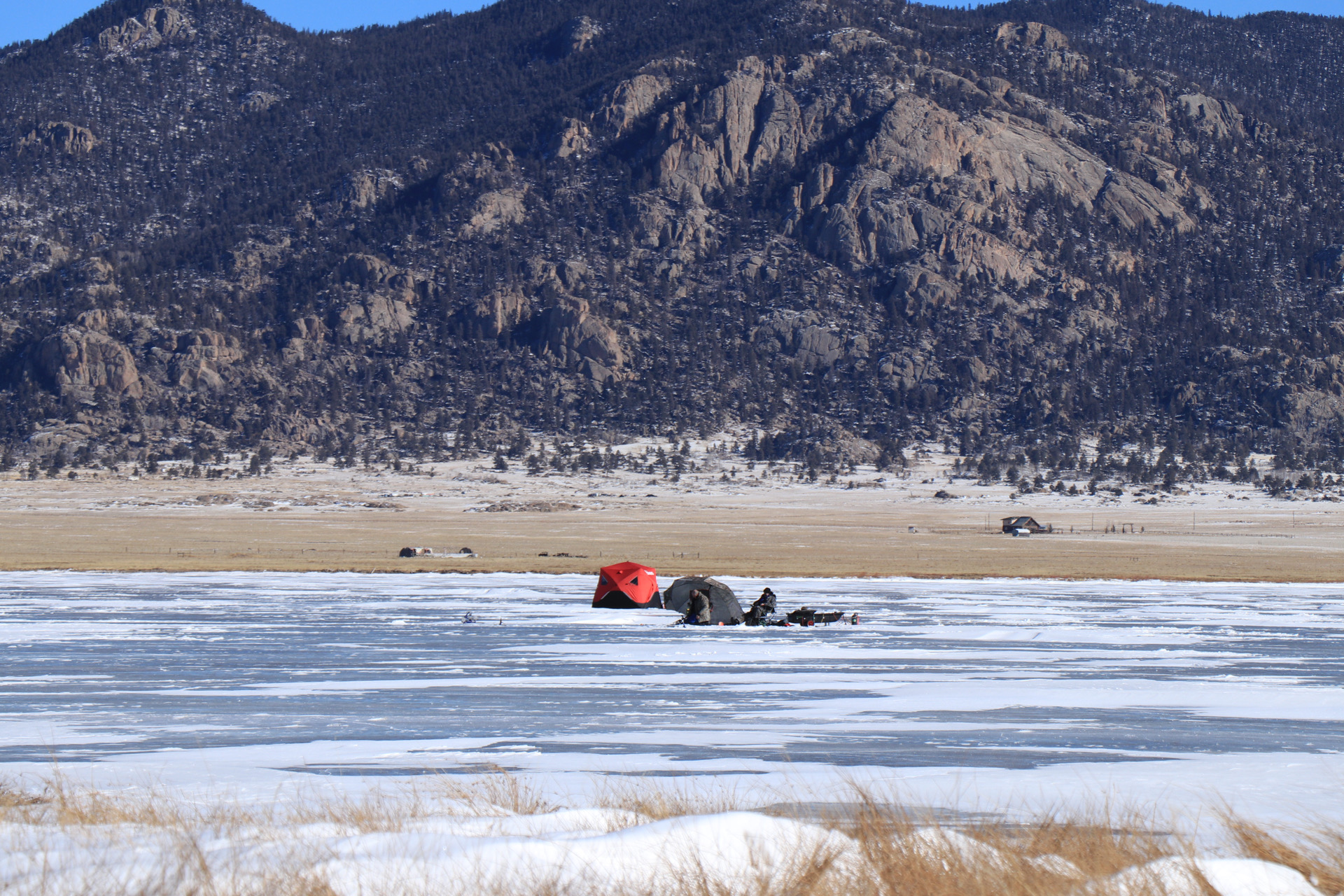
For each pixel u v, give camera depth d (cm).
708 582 18125
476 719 8912
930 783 6122
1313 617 19275
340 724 8675
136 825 3828
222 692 10462
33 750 7512
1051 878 3284
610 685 10944
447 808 4684
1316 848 3956
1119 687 10781
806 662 12938
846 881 3159
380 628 16662
